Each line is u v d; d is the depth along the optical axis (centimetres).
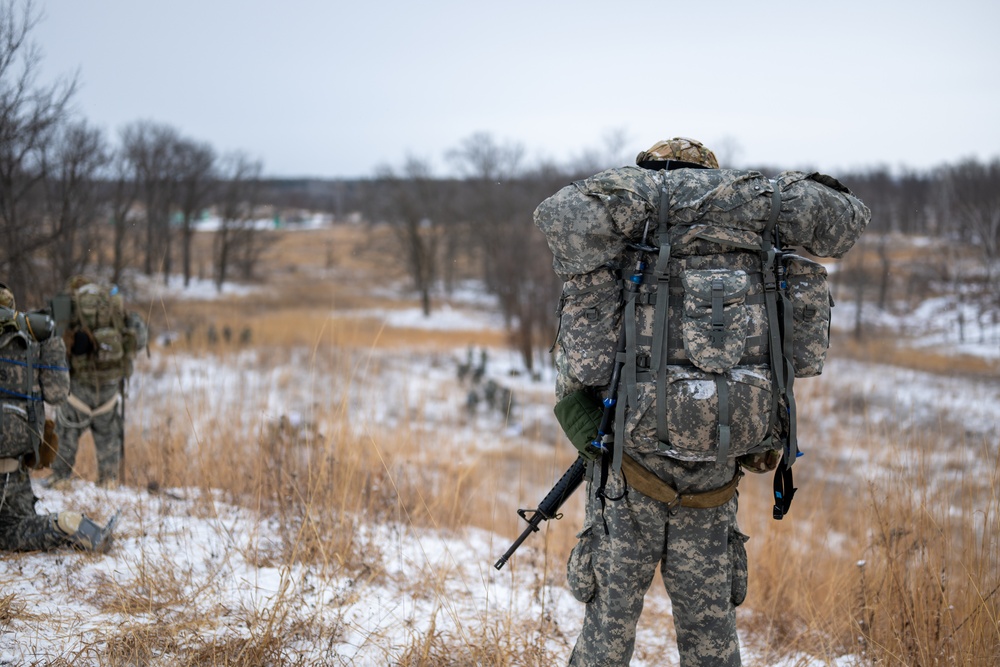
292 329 2616
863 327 4312
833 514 532
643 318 210
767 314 213
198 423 557
